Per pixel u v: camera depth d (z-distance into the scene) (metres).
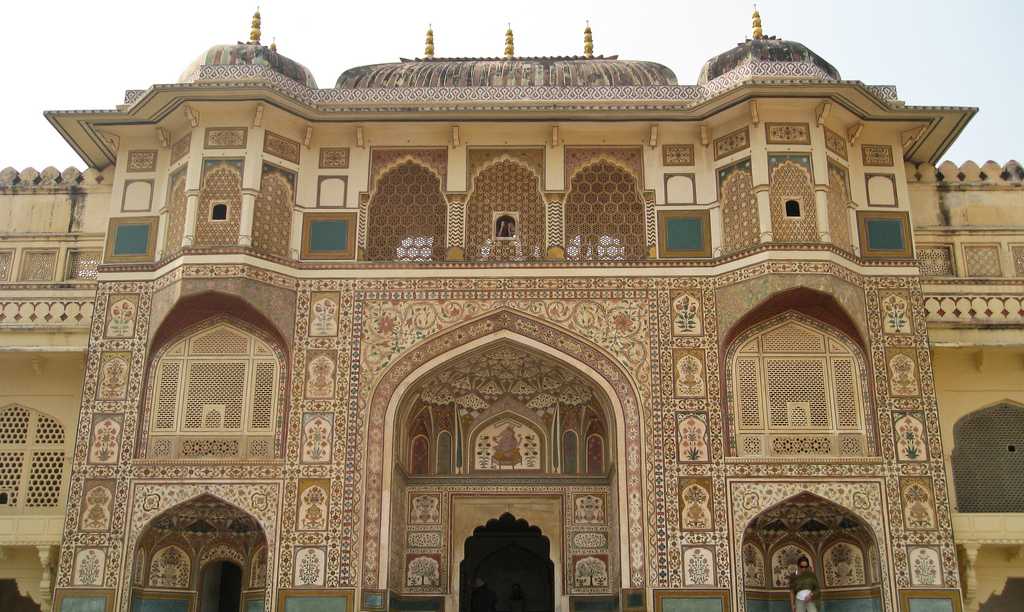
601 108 10.54
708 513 9.52
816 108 10.33
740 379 9.95
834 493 9.52
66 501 10.12
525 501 10.72
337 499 9.64
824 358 10.01
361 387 10.01
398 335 10.18
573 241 10.66
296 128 10.74
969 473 10.49
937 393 10.70
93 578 9.38
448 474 10.79
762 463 9.63
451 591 10.45
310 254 10.48
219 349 10.16
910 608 9.18
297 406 9.92
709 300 10.18
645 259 10.32
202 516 10.09
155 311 10.16
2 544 9.97
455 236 10.56
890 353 9.96
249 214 10.14
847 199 10.49
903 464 9.60
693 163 10.71
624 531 9.59
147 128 10.78
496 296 10.27
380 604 9.41
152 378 10.05
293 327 10.16
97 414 9.88
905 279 10.26
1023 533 9.92
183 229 10.18
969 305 10.66
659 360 10.02
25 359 10.77
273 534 9.53
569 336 10.15
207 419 9.95
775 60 10.74
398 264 10.38
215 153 10.38
